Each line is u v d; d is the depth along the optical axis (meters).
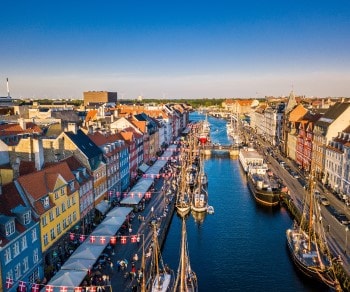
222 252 70.81
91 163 79.69
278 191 98.06
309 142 130.75
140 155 131.12
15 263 48.09
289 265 65.81
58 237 61.34
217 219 88.50
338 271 57.44
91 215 78.19
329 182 109.00
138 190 92.50
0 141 68.44
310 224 65.75
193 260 67.56
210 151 181.25
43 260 56.34
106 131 113.62
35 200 55.09
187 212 90.62
